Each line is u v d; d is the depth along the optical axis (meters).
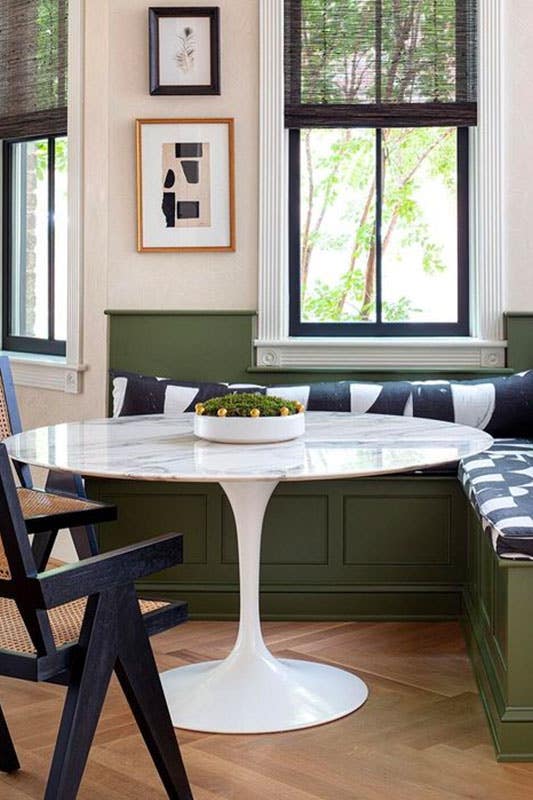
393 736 3.08
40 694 3.47
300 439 3.17
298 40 4.82
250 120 4.83
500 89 4.77
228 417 3.07
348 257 5.00
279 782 2.76
